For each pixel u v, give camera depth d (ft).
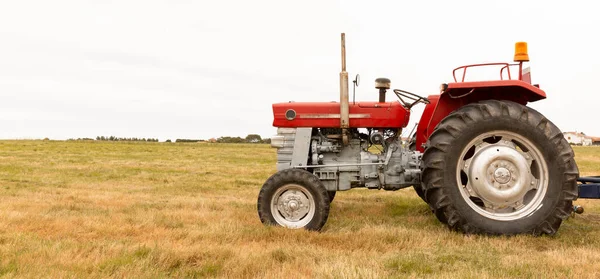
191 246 12.76
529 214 14.87
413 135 19.85
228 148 123.75
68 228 15.53
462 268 11.05
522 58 15.93
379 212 20.58
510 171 14.97
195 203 23.00
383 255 12.28
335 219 18.43
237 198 26.20
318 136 18.20
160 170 47.78
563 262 11.44
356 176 17.63
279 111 17.97
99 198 24.68
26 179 34.86
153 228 15.84
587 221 17.94
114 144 139.23
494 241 14.15
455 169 15.11
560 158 14.88
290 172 16.02
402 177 17.56
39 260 11.15
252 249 12.60
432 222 17.76
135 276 10.09
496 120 15.01
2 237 13.55
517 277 10.39
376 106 17.52
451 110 17.03
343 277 10.01
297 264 11.25
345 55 17.39
